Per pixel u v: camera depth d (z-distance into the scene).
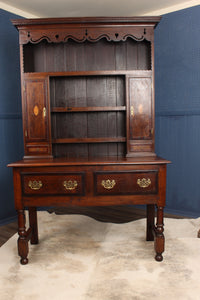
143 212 3.44
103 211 3.49
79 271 1.98
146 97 2.38
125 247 2.38
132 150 2.42
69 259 2.17
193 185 3.21
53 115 2.65
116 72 2.35
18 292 1.74
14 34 3.15
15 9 3.12
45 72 2.37
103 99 2.64
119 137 2.55
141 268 2.01
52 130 2.66
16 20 2.29
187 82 3.12
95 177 2.07
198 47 3.01
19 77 3.25
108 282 1.83
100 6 3.06
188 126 3.17
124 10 3.20
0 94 3.06
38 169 2.08
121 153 2.66
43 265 2.08
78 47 2.61
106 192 2.08
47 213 3.37
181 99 3.18
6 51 3.09
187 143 3.20
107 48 2.61
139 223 3.00
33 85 2.37
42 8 3.12
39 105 2.38
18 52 3.22
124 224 2.98
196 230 2.73
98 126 2.67
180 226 2.85
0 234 2.80
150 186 2.08
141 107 2.38
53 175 2.08
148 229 2.50
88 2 2.94
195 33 3.01
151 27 2.35
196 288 1.75
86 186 2.08
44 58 2.60
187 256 2.18
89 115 2.66
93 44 2.61
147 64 2.61
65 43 2.60
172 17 3.13
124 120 2.64
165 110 3.31
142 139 2.41
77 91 2.64
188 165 3.22
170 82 3.24
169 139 3.32
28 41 2.36
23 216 2.12
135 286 1.78
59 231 2.79
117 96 2.64
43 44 2.59
